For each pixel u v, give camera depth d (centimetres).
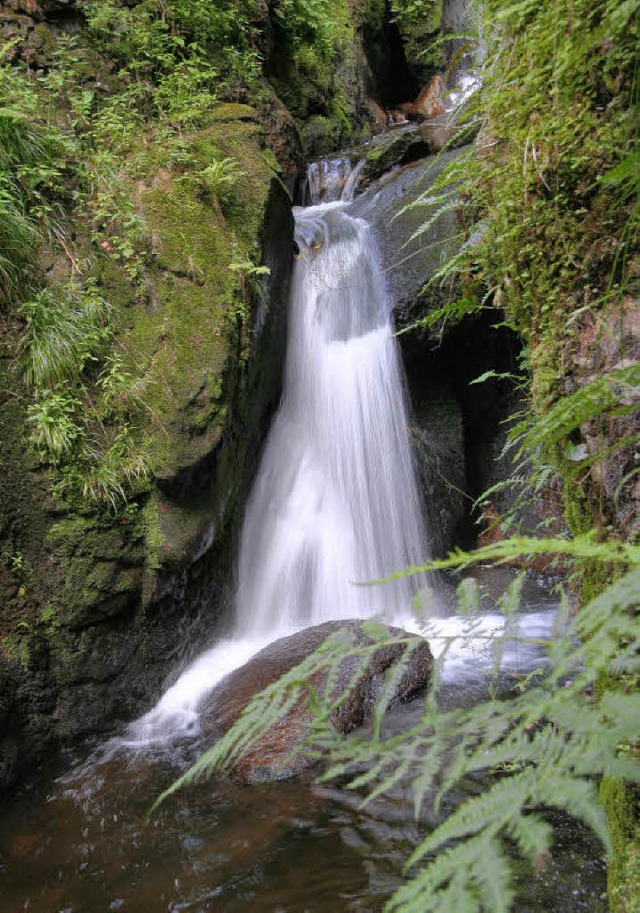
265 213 549
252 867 295
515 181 191
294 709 393
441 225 705
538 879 257
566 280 176
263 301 545
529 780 73
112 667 437
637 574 79
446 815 307
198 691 463
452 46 1353
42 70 530
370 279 723
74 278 454
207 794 352
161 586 448
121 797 361
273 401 636
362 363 697
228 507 527
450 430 749
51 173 456
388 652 446
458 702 412
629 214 160
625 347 158
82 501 419
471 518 752
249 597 577
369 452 680
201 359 471
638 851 141
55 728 412
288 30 974
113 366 443
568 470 180
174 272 486
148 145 534
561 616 91
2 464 399
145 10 623
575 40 157
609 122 161
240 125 598
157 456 440
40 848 324
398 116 1353
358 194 916
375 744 90
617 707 73
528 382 311
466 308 252
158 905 279
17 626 396
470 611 105
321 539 627
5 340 415
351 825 314
